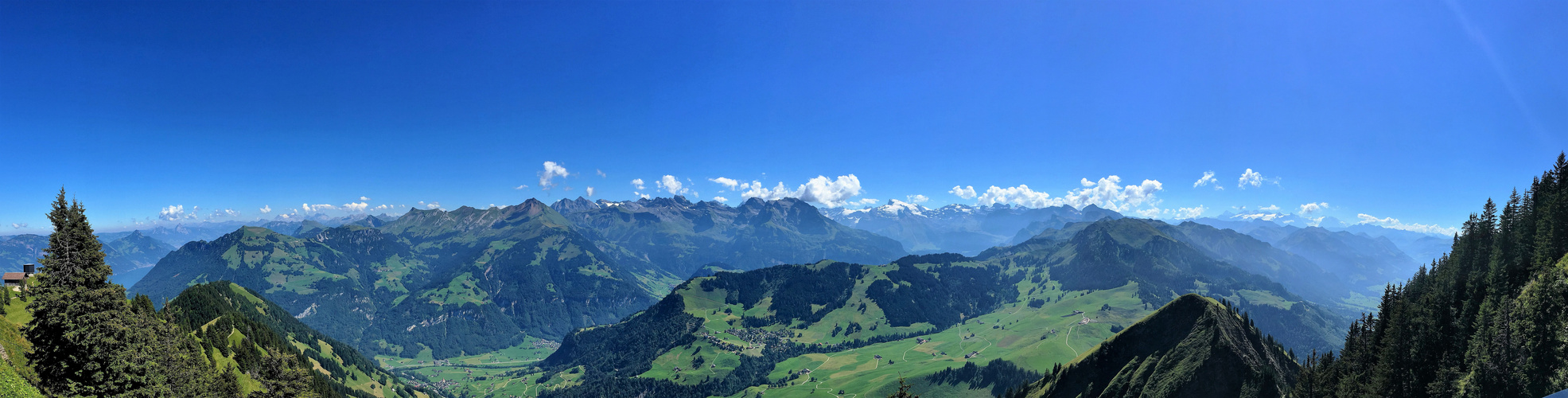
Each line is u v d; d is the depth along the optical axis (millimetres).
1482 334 100125
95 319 68062
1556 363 86625
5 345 75250
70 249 68438
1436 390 101562
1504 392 91812
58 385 67562
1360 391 113812
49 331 67312
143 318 90312
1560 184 109938
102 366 69250
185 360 104312
